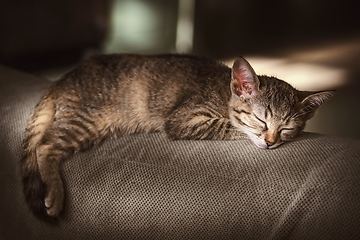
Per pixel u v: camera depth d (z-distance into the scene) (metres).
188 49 1.71
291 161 0.64
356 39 1.67
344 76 1.39
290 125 0.71
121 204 0.65
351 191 0.60
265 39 1.73
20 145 0.70
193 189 0.64
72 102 0.72
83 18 1.50
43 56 1.47
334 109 1.20
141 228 0.65
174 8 1.88
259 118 0.71
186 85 0.75
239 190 0.63
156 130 0.74
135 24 1.79
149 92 0.75
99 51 1.59
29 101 0.75
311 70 1.43
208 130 0.72
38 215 0.67
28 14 1.37
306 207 0.61
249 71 0.71
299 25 1.84
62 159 0.69
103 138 0.72
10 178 0.69
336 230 0.60
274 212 0.62
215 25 1.85
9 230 0.70
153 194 0.64
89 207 0.66
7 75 0.81
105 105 0.73
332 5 2.04
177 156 0.66
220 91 0.74
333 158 0.63
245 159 0.65
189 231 0.64
